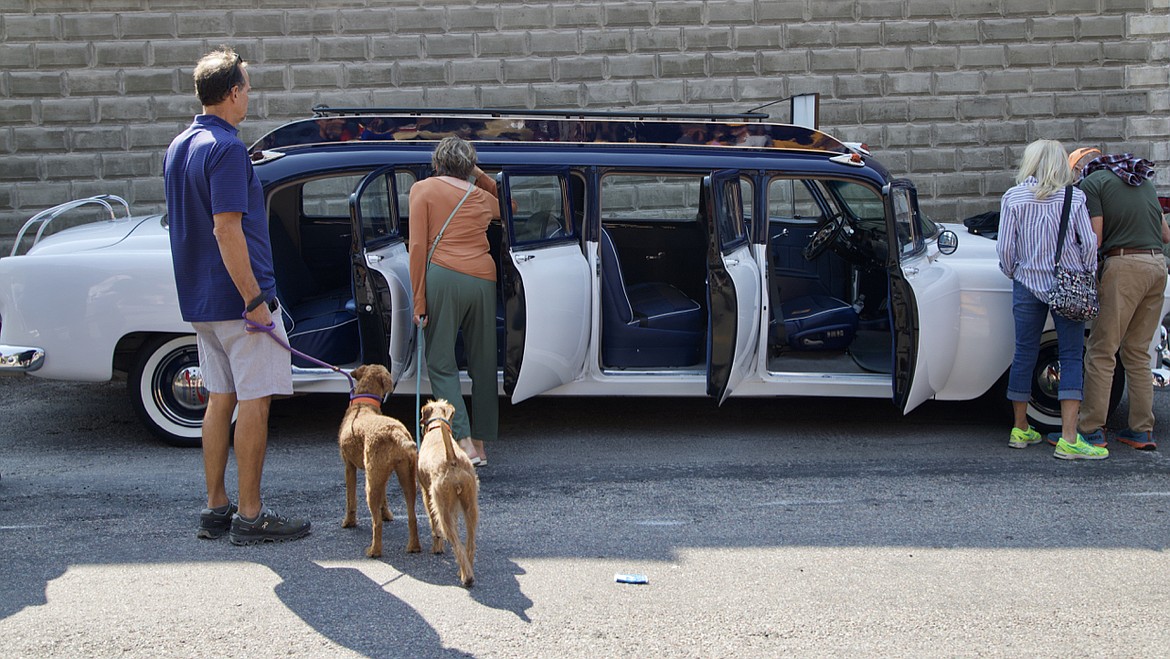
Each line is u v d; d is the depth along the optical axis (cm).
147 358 595
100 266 572
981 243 665
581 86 955
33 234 927
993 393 672
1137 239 590
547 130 611
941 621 399
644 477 565
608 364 627
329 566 443
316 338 595
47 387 761
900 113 976
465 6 938
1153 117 985
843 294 715
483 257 552
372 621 393
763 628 391
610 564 448
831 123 975
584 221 602
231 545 464
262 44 929
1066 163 586
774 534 484
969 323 615
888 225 590
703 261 722
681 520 501
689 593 420
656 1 948
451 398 545
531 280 557
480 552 459
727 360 578
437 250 540
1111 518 507
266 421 457
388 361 559
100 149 927
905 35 966
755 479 563
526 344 559
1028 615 405
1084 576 441
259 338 448
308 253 693
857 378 624
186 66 926
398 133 605
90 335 573
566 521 498
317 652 369
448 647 374
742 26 958
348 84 939
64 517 497
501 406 711
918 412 703
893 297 594
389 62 940
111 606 404
